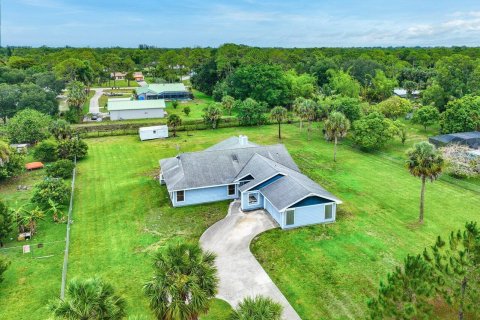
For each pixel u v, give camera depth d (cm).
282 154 4628
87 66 13088
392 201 4122
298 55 18188
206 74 12938
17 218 3431
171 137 7250
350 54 18900
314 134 7325
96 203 4150
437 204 4028
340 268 2870
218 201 4184
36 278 2806
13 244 3303
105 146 6619
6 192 4475
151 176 4991
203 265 1872
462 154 5084
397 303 1888
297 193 3516
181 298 1778
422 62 17912
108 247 3234
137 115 9019
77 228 3584
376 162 5547
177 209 3984
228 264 2953
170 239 3359
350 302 2486
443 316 1936
